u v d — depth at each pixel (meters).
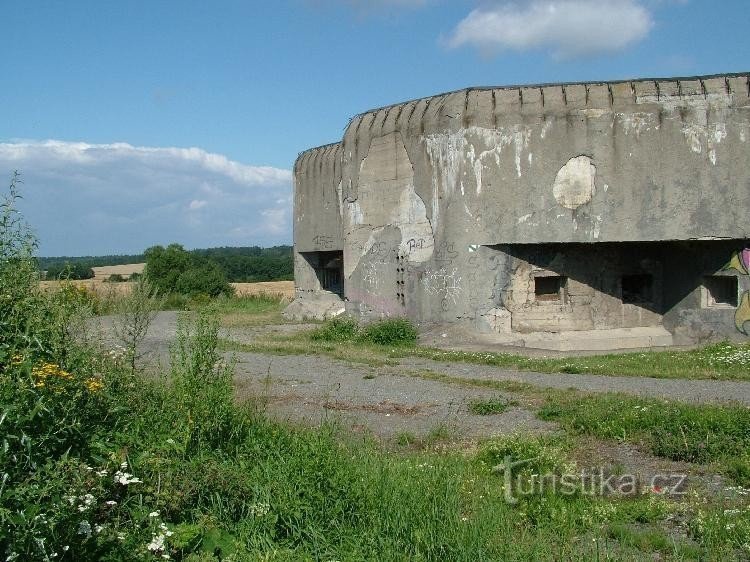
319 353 15.68
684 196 16.47
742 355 14.16
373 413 9.57
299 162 26.09
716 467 7.06
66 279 7.71
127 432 6.35
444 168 17.64
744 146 16.33
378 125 19.67
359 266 20.34
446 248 17.62
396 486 5.76
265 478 6.03
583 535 5.55
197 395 7.00
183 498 5.58
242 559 5.05
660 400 9.56
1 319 6.02
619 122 16.58
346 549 5.23
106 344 9.53
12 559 4.06
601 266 17.97
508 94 17.16
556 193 16.84
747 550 5.12
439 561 5.05
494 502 5.94
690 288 17.52
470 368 13.49
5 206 6.62
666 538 5.42
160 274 37.72
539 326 17.55
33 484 4.57
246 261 72.94
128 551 4.75
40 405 4.95
